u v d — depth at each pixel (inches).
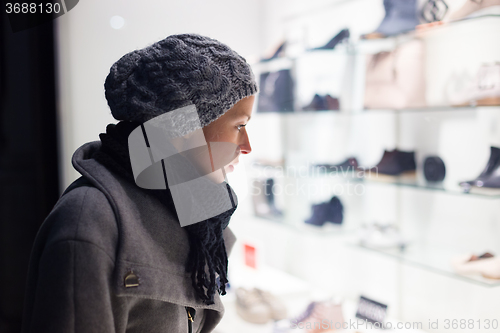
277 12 93.3
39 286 23.3
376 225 75.5
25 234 83.5
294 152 95.3
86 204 25.0
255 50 92.5
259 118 98.7
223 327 75.0
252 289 80.2
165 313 27.6
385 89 70.6
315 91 84.7
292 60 85.7
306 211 89.7
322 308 72.0
